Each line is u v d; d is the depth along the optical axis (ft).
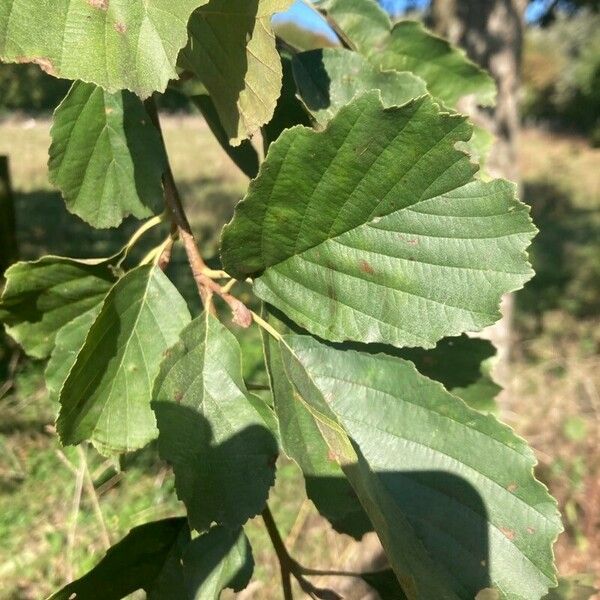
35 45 0.52
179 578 0.76
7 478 2.68
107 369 0.65
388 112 0.55
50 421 2.94
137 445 0.66
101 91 0.72
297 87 0.72
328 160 0.57
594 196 9.93
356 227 0.60
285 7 0.56
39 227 5.67
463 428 0.65
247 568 0.69
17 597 2.25
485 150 0.86
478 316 0.59
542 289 5.38
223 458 0.60
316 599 0.72
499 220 0.58
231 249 0.61
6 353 3.22
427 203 0.59
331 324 0.62
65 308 0.81
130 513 2.47
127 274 0.67
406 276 0.60
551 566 0.62
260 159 0.93
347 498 0.61
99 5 0.52
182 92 0.85
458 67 0.85
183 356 0.62
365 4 0.83
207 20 0.58
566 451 3.19
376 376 0.66
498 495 0.64
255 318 0.64
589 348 4.26
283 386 0.63
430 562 0.62
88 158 0.74
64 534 2.42
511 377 3.46
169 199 0.75
